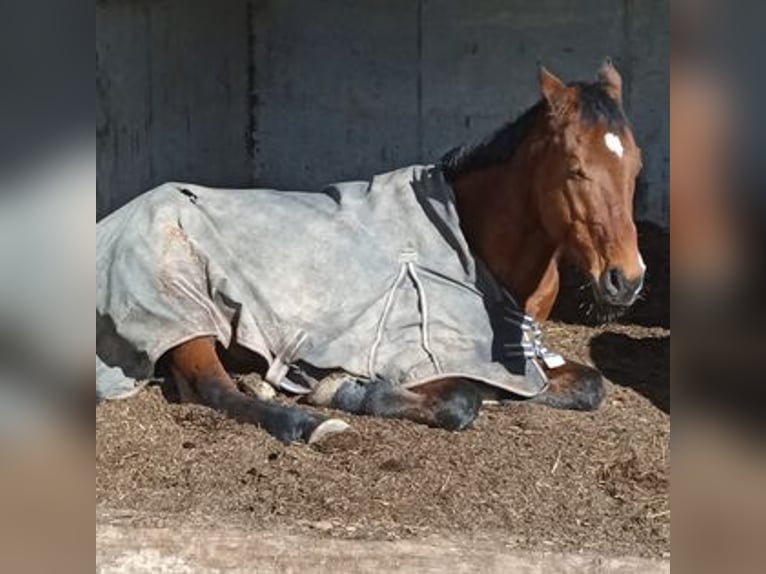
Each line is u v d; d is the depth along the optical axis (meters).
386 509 2.83
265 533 2.66
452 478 2.98
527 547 2.64
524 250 3.39
